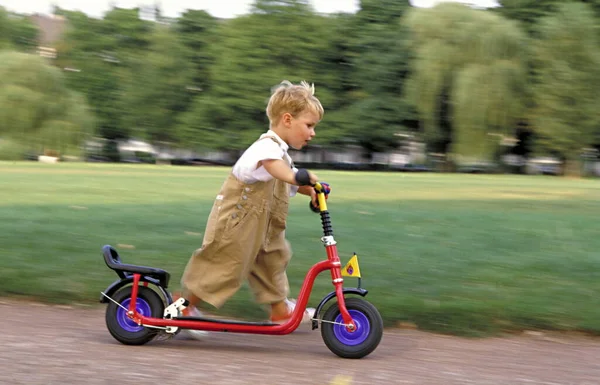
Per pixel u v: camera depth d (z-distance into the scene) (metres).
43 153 42.22
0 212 9.02
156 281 3.81
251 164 3.62
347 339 3.62
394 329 4.25
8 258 5.59
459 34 37.38
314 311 3.87
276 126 3.77
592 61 38.59
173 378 3.16
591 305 4.58
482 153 37.28
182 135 50.78
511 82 37.34
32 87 41.44
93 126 44.78
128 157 53.69
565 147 39.38
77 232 7.14
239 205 3.69
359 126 48.72
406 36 46.25
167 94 51.44
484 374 3.38
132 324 3.76
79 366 3.30
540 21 41.59
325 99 49.81
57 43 52.81
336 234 7.52
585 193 17.12
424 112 39.25
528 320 4.29
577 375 3.42
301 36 49.78
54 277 5.02
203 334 4.05
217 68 50.50
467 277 5.33
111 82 51.69
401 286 5.01
